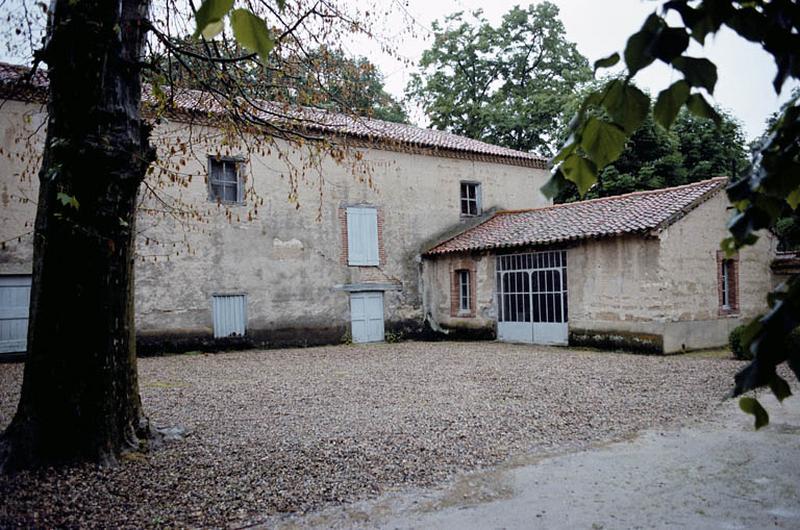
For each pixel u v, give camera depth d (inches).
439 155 759.1
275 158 639.1
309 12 232.7
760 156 64.2
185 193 583.2
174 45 226.2
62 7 187.3
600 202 663.1
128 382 218.8
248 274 618.2
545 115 1029.8
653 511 162.9
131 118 203.2
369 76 307.7
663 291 511.2
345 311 681.6
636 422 268.1
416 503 172.7
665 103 59.0
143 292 557.9
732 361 452.8
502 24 1118.4
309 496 178.1
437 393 348.5
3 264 493.4
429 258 748.0
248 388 374.3
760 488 178.4
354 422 274.2
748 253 585.9
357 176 694.5
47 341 196.2
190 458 213.6
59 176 185.8
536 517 160.4
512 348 596.7
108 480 186.2
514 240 633.0
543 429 257.0
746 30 51.0
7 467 186.2
